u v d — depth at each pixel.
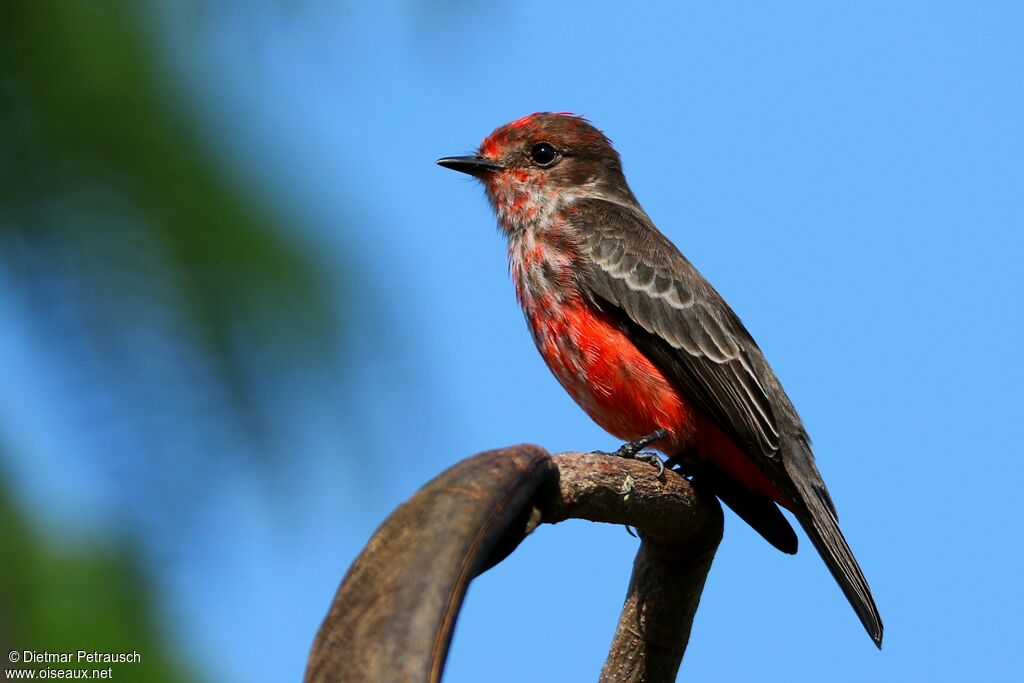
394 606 4.30
